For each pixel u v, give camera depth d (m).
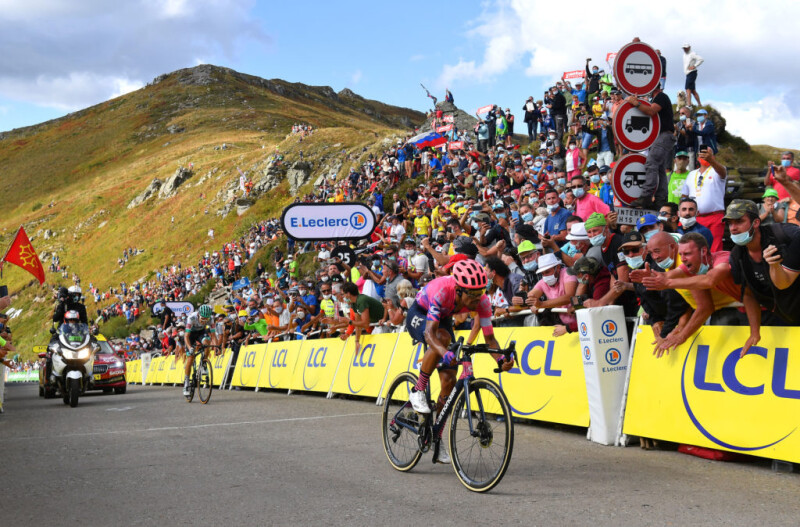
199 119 133.00
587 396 5.89
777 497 3.94
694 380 5.11
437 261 9.79
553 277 6.95
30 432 7.99
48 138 149.75
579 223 7.12
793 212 8.13
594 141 16.33
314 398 10.43
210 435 7.09
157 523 3.86
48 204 104.88
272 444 6.33
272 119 129.12
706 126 13.23
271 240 37.56
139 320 43.72
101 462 5.77
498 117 23.17
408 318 4.98
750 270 4.52
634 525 3.52
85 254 77.69
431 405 4.80
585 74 18.73
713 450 4.95
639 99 7.95
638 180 7.98
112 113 152.62
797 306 4.42
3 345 11.33
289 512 3.99
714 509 3.75
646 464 4.91
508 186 16.09
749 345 4.73
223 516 3.95
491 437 4.28
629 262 5.77
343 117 154.75
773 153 20.16
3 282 82.88
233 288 32.50
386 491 4.43
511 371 6.96
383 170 28.88
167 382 19.25
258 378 12.99
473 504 4.04
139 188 90.62
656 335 5.48
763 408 4.61
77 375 11.45
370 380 9.30
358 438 6.44
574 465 4.96
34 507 4.30
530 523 3.61
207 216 67.50
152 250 68.12
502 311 7.46
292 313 13.20
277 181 63.50
